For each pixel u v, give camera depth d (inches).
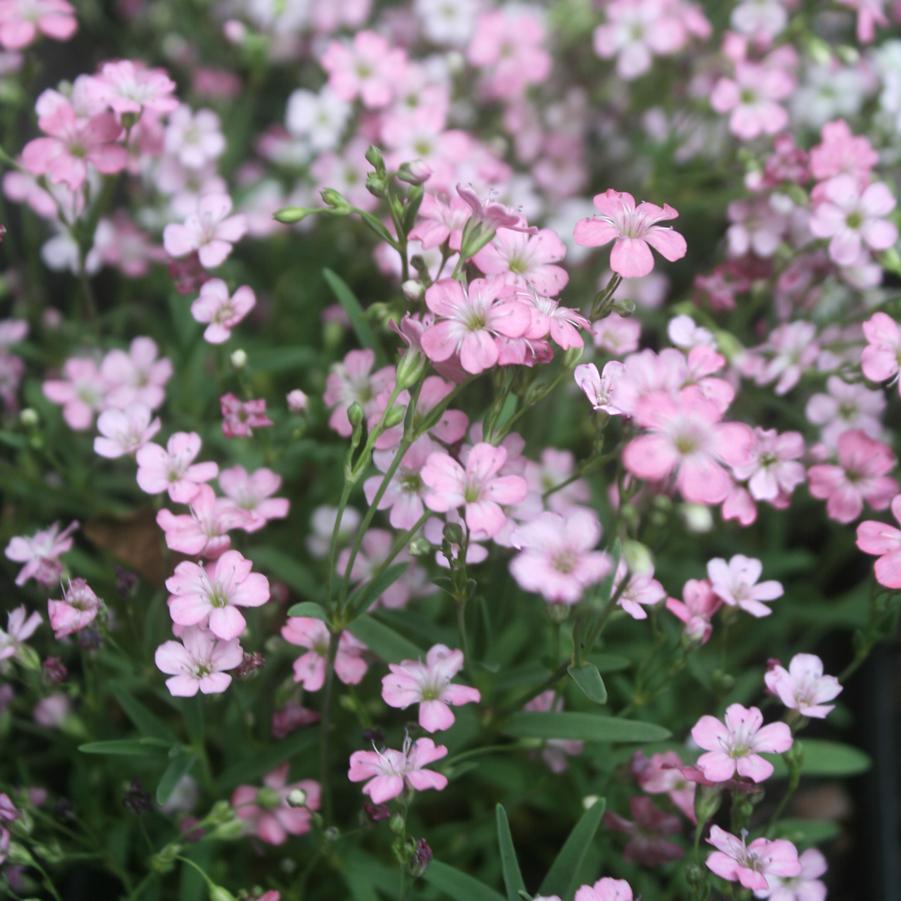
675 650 10.8
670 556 12.4
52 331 13.1
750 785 9.9
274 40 14.9
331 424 10.8
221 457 12.5
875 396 11.4
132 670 11.2
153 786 11.1
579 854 9.8
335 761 11.5
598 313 10.2
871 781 12.1
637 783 10.7
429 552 10.9
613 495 11.2
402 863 9.9
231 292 12.4
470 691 10.0
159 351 13.3
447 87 14.1
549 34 15.2
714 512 12.4
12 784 11.7
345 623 10.0
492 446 9.6
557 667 10.2
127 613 10.9
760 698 12.5
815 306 12.3
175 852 10.3
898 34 15.0
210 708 11.2
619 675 11.5
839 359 11.9
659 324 12.7
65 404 11.8
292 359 12.3
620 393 9.7
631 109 14.6
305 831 10.7
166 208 13.5
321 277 13.5
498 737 11.3
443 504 9.5
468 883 9.9
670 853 10.7
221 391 11.6
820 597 12.9
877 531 10.0
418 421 9.7
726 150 14.2
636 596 10.2
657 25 13.6
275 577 11.5
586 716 10.3
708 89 14.1
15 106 13.0
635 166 14.6
